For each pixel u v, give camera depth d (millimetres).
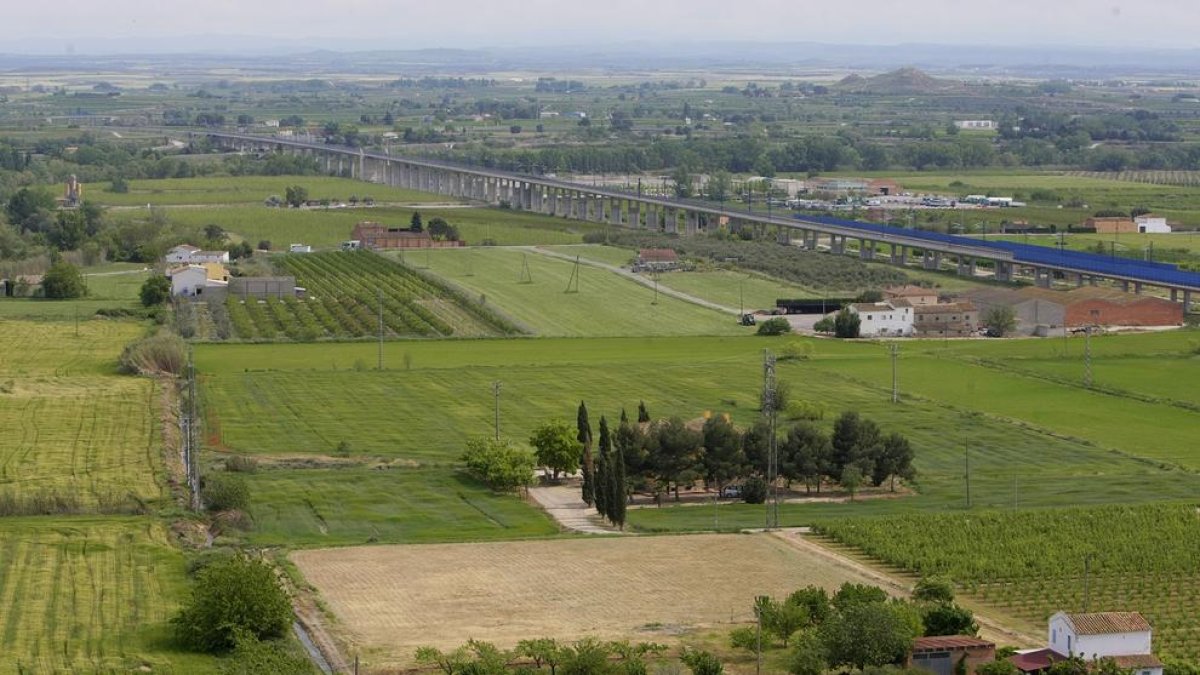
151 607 142750
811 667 126500
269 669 123500
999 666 124125
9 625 137375
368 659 131375
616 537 171000
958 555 162125
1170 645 137000
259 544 166625
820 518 180375
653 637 137750
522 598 149000
